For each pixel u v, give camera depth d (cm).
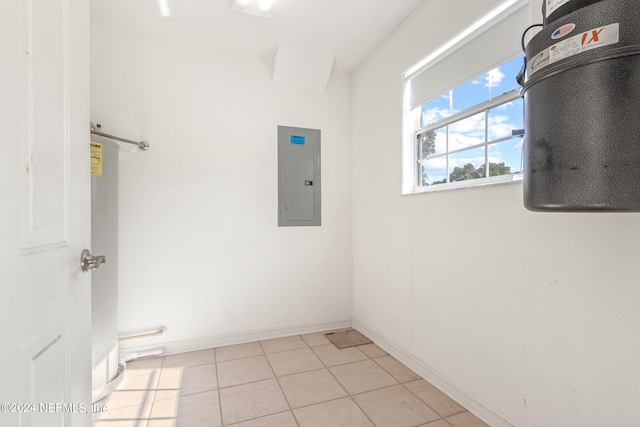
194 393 174
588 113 65
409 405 163
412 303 202
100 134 170
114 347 184
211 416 154
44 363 69
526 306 130
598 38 63
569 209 71
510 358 137
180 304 230
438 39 179
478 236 153
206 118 238
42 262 68
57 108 76
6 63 56
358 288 273
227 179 244
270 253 256
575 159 68
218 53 242
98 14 201
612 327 102
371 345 241
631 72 60
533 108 79
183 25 213
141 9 197
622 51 61
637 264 96
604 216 104
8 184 57
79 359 88
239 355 223
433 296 184
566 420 115
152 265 223
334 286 277
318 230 272
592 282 107
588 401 108
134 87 220
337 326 277
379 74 241
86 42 94
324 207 275
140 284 220
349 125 282
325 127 275
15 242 58
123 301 216
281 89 260
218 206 241
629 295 98
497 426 142
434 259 183
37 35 67
